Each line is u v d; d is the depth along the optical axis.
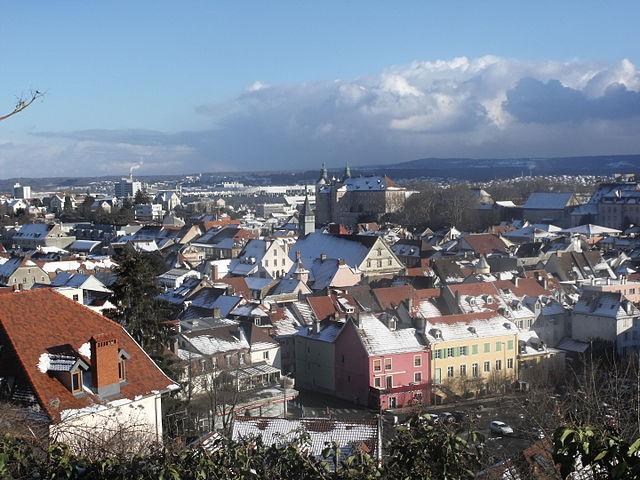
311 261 144.88
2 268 133.25
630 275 139.25
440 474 19.91
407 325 92.69
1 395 34.91
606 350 93.94
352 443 28.16
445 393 86.44
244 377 74.56
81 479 19.47
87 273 130.12
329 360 89.44
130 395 37.44
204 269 146.25
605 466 16.05
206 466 19.58
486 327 92.50
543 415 41.12
